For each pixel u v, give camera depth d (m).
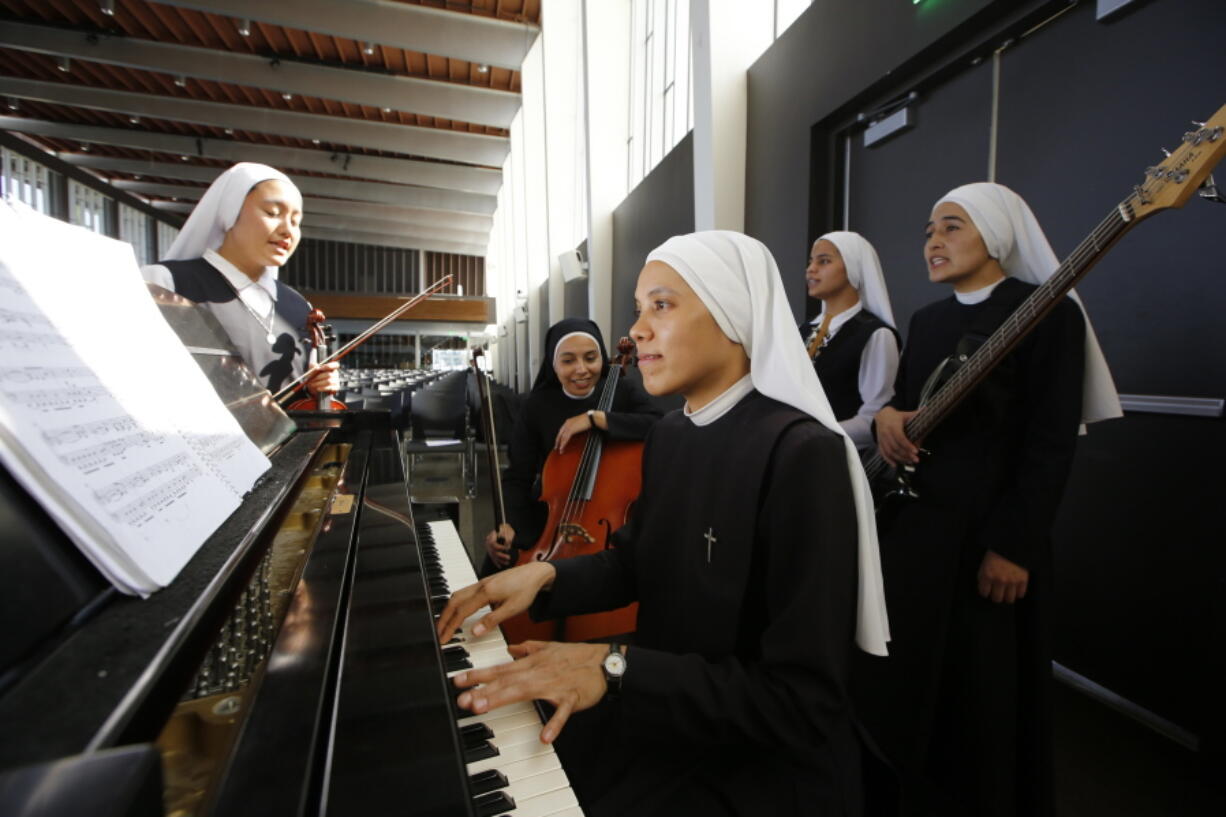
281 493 0.66
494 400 5.45
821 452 0.67
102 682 0.29
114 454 0.44
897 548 1.32
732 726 0.61
